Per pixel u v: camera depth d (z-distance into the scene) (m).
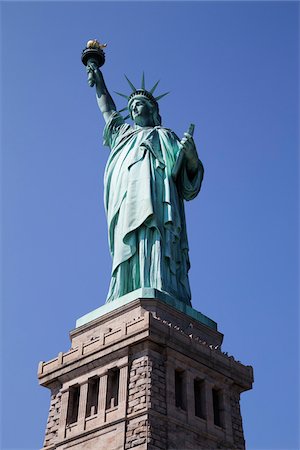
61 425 72.94
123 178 89.31
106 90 104.56
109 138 99.50
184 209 91.44
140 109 99.19
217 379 76.00
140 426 65.69
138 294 77.31
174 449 66.06
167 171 89.62
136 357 70.88
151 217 83.56
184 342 73.12
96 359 73.62
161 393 68.50
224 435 72.56
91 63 104.94
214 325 82.94
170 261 83.44
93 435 69.25
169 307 77.31
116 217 87.81
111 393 71.62
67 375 76.25
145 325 70.62
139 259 82.81
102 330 78.12
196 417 70.62
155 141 92.69
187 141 89.88
